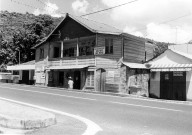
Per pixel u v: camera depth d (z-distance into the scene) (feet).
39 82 122.11
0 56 174.81
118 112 38.14
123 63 88.94
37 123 25.36
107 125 28.43
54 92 73.61
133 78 87.92
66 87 107.55
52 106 43.42
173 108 44.34
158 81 81.87
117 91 86.58
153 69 82.84
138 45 101.50
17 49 172.55
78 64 98.73
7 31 224.74
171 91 78.18
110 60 91.61
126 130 26.02
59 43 118.21
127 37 93.91
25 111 31.17
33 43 172.86
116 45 92.17
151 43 111.96
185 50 100.58
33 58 176.65
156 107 44.91
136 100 59.16
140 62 101.60
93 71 93.15
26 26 179.42
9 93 65.46
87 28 93.15
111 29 105.50
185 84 74.79
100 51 90.79
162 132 25.40
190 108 45.52
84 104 47.11
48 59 113.70
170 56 80.94
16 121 24.57
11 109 32.40
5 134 22.11
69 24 104.42
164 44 141.49
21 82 142.72
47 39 113.70
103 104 47.70
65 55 115.24
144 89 84.23
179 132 25.49
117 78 89.35
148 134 24.40
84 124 28.53
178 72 76.84
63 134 23.08
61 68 101.86
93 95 69.36
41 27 173.27
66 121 29.94
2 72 170.60
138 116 34.81
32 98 54.95
